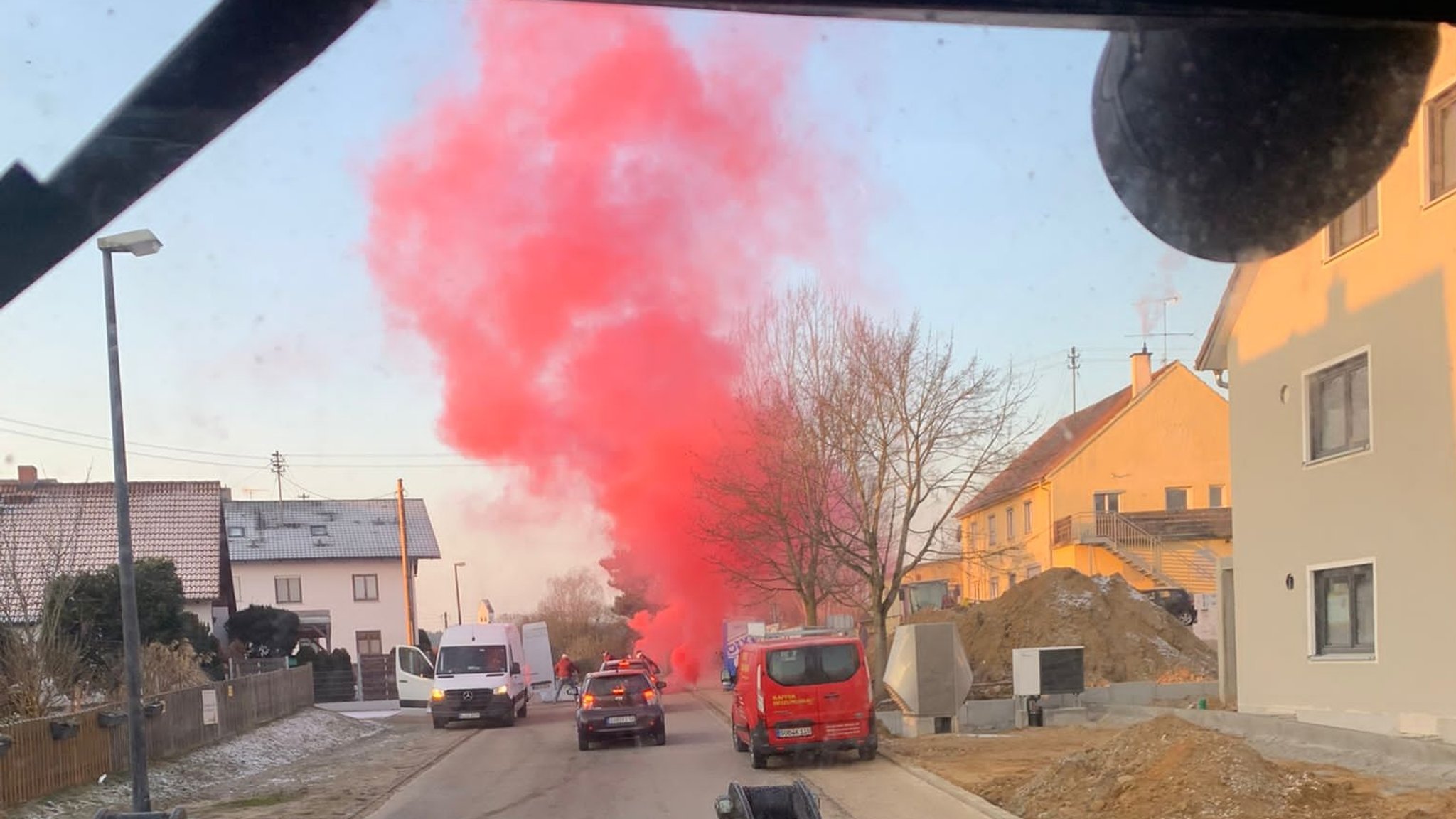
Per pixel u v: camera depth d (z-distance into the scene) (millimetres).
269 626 41250
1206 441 37250
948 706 19969
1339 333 14570
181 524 41969
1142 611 27906
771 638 17750
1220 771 10602
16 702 18500
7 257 2889
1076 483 37000
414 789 16500
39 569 20938
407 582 41250
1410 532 13234
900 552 22172
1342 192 2727
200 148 2879
